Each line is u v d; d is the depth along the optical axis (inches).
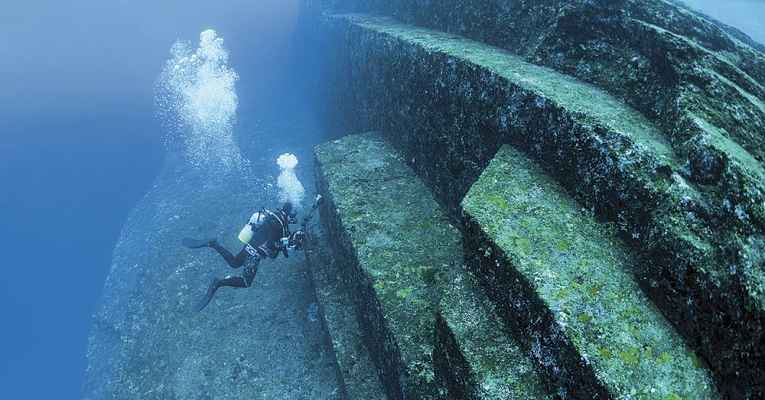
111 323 279.6
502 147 132.0
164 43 658.2
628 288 86.8
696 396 71.2
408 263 150.8
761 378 65.1
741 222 75.7
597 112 110.2
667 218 85.0
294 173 373.4
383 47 222.4
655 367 74.4
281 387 201.8
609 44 133.0
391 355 134.4
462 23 201.6
